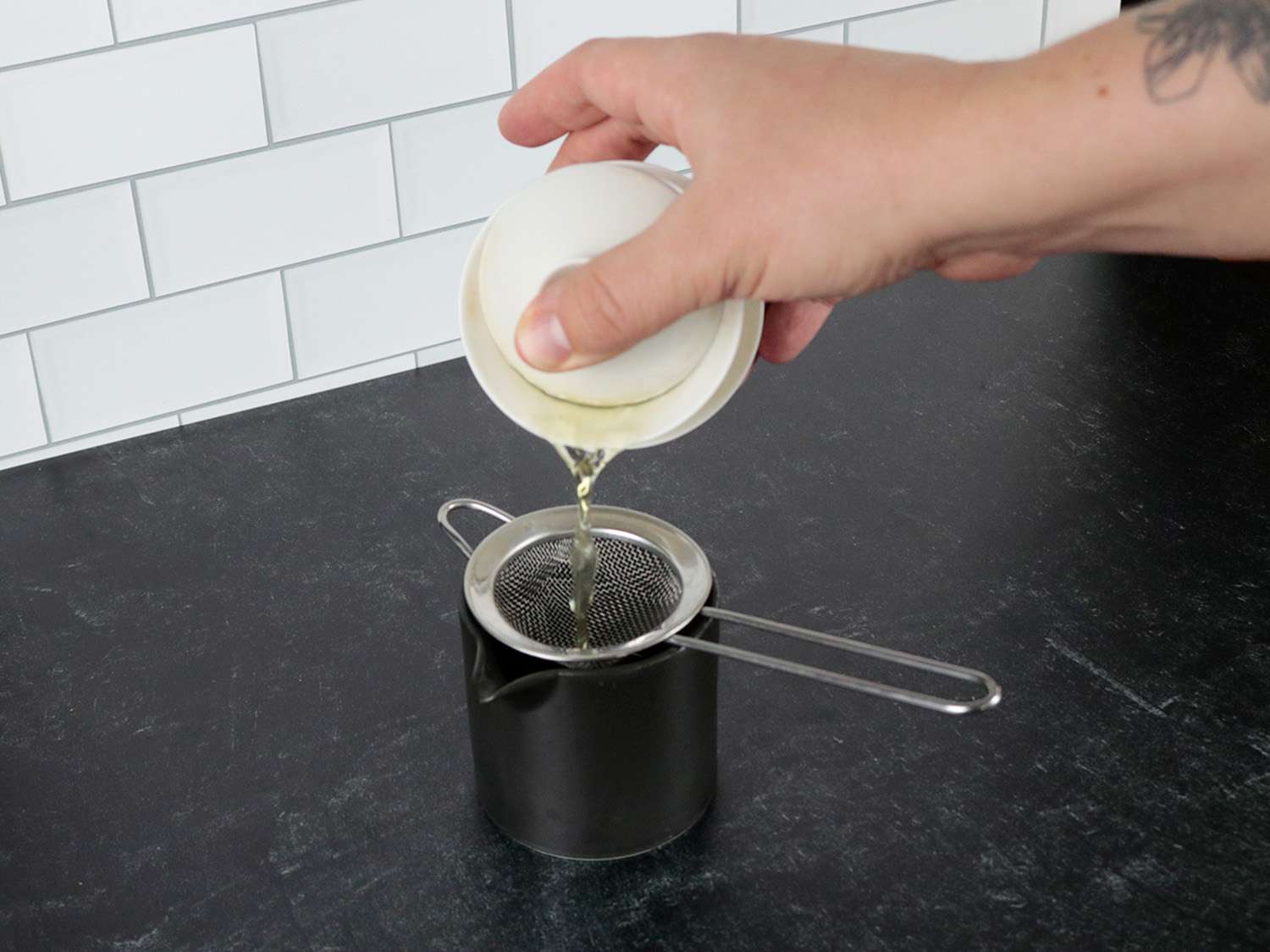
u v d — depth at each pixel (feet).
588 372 2.14
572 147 2.64
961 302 4.22
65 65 3.34
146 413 3.78
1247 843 2.53
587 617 2.49
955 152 1.92
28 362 3.59
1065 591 3.10
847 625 3.04
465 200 3.93
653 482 3.51
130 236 3.57
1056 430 3.64
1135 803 2.62
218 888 2.52
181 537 3.43
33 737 2.85
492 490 3.54
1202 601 3.06
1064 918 2.42
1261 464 3.47
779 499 3.43
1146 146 1.85
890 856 2.54
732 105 2.05
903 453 3.58
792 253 2.01
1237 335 3.99
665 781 2.47
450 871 2.54
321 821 2.65
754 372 3.93
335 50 3.60
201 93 3.50
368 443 3.75
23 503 3.57
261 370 3.88
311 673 2.99
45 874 2.55
